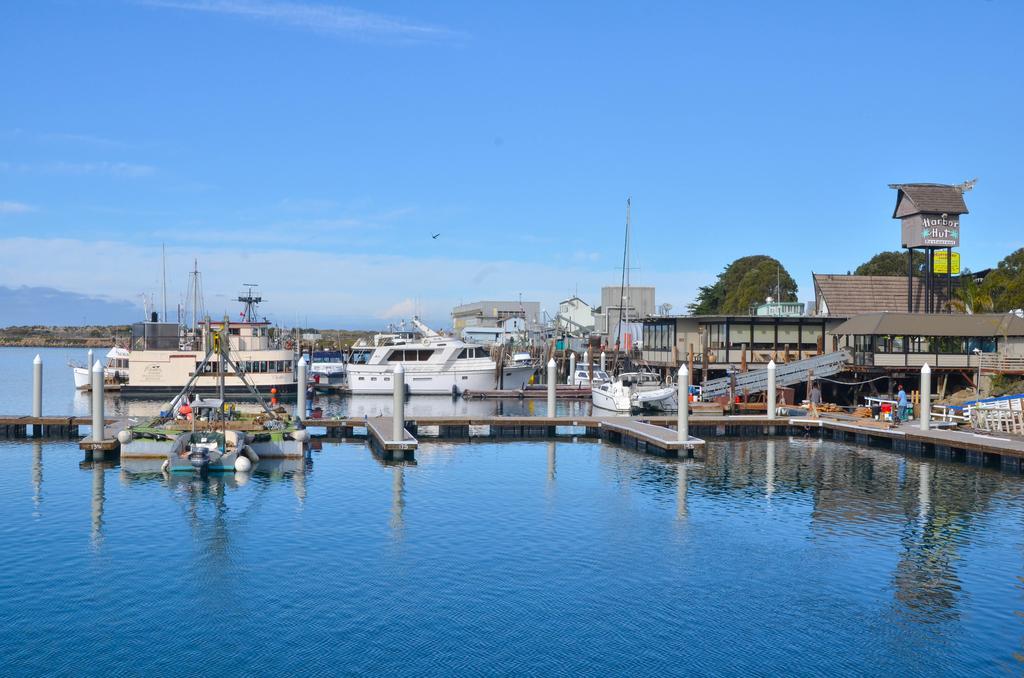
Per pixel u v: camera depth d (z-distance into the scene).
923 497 32.50
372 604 20.72
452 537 26.45
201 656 17.80
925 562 24.14
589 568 23.55
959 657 18.00
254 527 27.48
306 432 41.88
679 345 72.56
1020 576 23.02
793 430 51.16
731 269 125.94
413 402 76.44
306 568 23.33
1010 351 60.00
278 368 76.31
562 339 114.75
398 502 31.28
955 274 70.94
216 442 38.34
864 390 62.47
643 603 20.94
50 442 45.97
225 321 42.28
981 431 45.09
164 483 34.66
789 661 17.83
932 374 60.94
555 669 17.38
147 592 21.41
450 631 19.16
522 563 23.91
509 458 42.06
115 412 65.56
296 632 19.03
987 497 32.44
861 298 76.00
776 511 30.11
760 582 22.45
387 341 92.88
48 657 17.72
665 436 44.34
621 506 30.86
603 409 65.50
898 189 70.12
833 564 24.00
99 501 31.16
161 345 77.56
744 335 70.56
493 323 148.12
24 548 25.06
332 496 32.28
